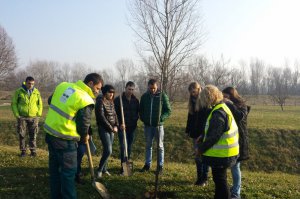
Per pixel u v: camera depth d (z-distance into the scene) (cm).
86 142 563
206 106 562
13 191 670
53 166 560
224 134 547
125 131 831
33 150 943
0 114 2759
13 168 805
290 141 1727
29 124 938
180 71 1591
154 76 1541
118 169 831
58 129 534
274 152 1639
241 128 629
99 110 714
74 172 550
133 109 835
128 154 852
